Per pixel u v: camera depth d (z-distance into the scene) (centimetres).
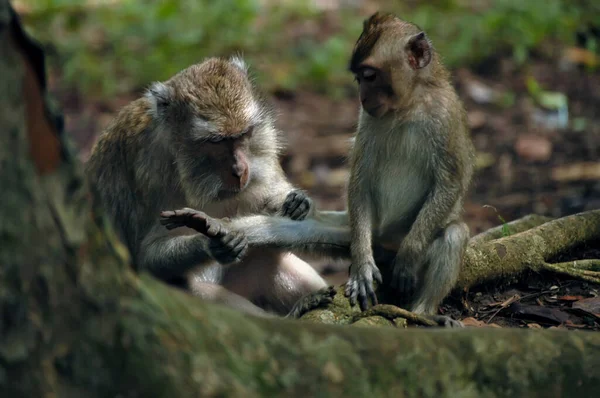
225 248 946
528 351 580
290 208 1061
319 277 1143
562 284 1003
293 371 518
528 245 1020
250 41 2611
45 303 454
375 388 536
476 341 574
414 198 1037
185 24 2667
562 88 2311
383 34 998
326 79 2433
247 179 1034
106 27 2717
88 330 466
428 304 941
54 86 2419
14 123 443
